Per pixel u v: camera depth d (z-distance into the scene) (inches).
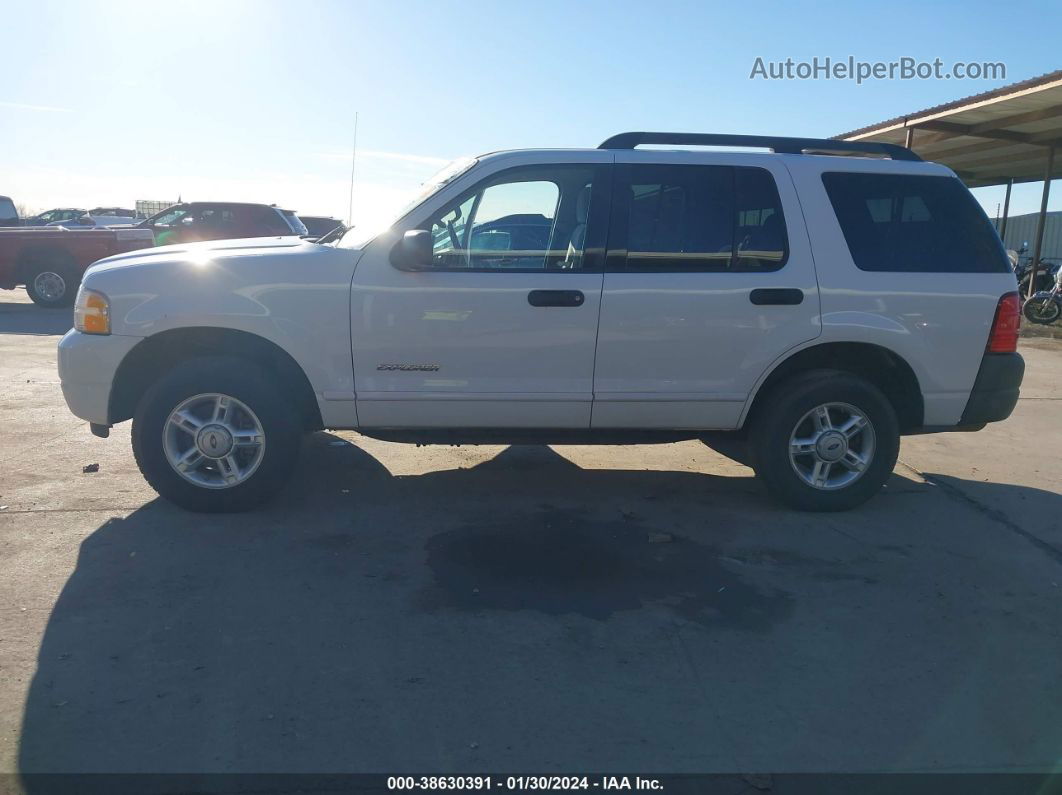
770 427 204.2
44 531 185.9
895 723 126.2
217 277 188.1
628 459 256.1
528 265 193.2
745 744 120.0
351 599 158.9
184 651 138.7
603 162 197.0
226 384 190.1
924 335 200.1
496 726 122.0
